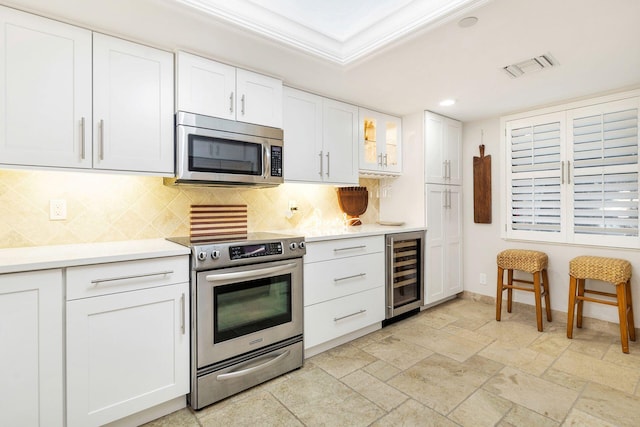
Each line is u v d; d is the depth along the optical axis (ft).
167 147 6.37
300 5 6.10
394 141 11.32
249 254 6.43
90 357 4.89
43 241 6.13
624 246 8.88
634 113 8.68
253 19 5.79
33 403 4.50
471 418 5.57
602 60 7.05
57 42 5.29
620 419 5.50
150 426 5.42
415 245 10.60
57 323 4.64
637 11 5.21
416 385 6.58
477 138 11.97
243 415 5.69
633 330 8.68
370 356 7.85
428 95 9.27
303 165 8.64
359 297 8.81
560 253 10.09
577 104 9.59
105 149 5.72
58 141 5.31
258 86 7.46
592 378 6.79
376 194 12.34
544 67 7.40
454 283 11.92
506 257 9.96
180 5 5.06
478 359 7.65
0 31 4.85
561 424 5.40
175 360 5.69
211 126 6.67
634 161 8.70
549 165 10.18
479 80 8.14
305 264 7.60
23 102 5.03
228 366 6.20
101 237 6.70
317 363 7.53
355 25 6.73
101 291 4.97
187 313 5.82
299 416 5.65
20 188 5.94
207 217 7.99
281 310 7.04
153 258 5.42
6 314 4.30
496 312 10.22
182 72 6.38
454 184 11.91
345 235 8.37
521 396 6.19
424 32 5.86
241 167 7.11
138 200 7.13
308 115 8.77
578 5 5.06
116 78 5.82
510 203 11.05
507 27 5.71
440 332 9.27
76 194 6.45
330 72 7.60
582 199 9.55
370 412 5.75
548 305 10.02
